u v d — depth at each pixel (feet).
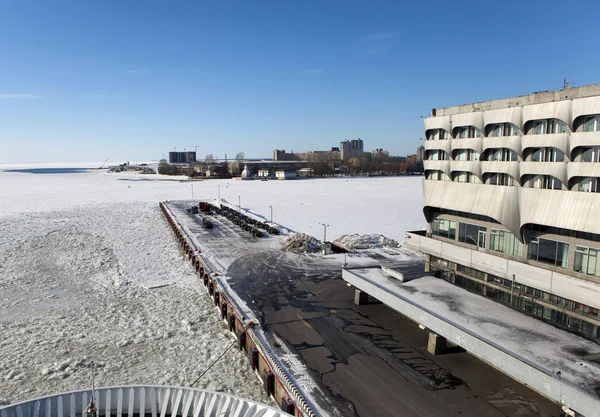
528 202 86.53
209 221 258.16
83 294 137.08
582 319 78.13
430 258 123.03
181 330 110.32
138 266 171.42
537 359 65.98
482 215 102.22
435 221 121.29
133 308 125.18
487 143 97.66
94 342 102.53
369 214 299.79
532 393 73.51
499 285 98.17
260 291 130.31
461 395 72.95
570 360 65.67
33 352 96.68
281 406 74.18
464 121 104.22
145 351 98.37
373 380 77.82
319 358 86.38
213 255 177.58
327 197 408.46
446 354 88.17
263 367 85.35
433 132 119.03
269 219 278.67
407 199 387.96
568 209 77.56
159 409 56.65
